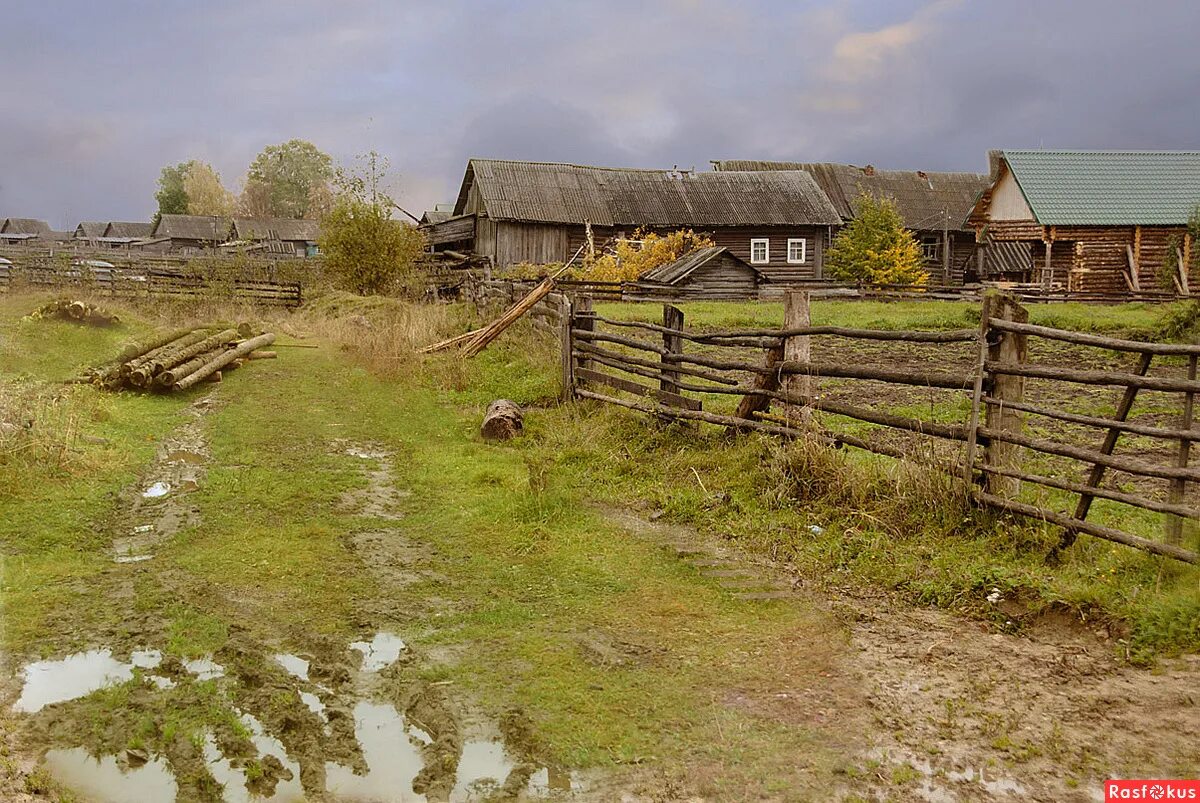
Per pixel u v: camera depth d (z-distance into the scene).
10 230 101.19
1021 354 6.44
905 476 6.80
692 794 3.64
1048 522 6.01
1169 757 3.76
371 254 28.89
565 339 11.64
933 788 3.63
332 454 9.52
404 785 3.71
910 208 49.06
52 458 8.17
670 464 8.59
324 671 4.69
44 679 4.59
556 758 3.90
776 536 6.75
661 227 40.50
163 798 3.61
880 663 4.75
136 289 26.48
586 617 5.43
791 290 8.30
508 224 38.72
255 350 16.27
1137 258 33.91
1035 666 4.63
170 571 6.13
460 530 7.13
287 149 114.44
